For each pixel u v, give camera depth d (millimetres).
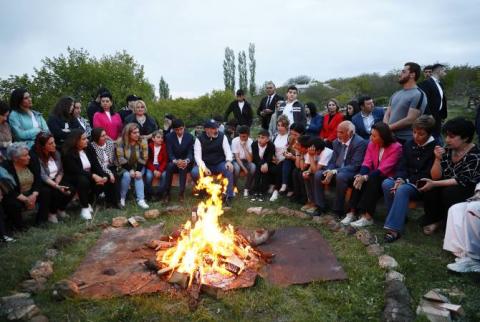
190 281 3268
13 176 4805
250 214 5445
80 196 5469
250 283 3307
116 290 3252
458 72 23484
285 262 3811
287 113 7492
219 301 3139
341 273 3521
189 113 25922
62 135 6156
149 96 20375
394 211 4363
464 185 4051
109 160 5949
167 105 25828
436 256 3924
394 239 4348
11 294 3232
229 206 5871
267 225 5004
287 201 6105
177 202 6199
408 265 3650
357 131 6512
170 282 3299
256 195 6547
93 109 7039
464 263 3553
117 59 19078
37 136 5152
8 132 5453
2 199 4707
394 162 4766
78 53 17906
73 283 3254
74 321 2885
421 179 4355
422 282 3377
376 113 6625
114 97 17766
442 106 6020
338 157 5477
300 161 5742
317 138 5500
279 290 3244
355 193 5023
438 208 4473
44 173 5203
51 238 4559
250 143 6680
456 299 3066
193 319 2895
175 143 6430
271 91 8883
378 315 2902
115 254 4047
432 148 4500
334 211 5387
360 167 5223
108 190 5914
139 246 4262
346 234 4492
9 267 3727
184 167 6180
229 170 6184
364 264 3734
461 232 3703
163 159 6367
